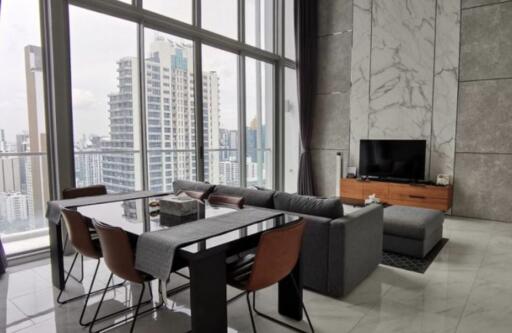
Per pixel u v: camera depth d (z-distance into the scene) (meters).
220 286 1.85
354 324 2.35
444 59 5.46
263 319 2.41
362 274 3.00
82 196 3.22
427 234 3.56
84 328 2.30
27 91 3.73
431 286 2.93
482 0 5.08
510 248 3.89
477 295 2.77
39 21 3.54
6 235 4.15
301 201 2.87
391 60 5.98
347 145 6.62
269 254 1.84
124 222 2.18
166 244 1.74
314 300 2.69
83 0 3.78
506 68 4.96
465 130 5.35
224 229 1.99
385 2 5.97
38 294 2.79
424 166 5.59
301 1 6.44
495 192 5.17
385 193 5.82
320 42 6.82
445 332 2.25
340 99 6.64
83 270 3.23
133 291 2.85
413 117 5.82
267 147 6.80
